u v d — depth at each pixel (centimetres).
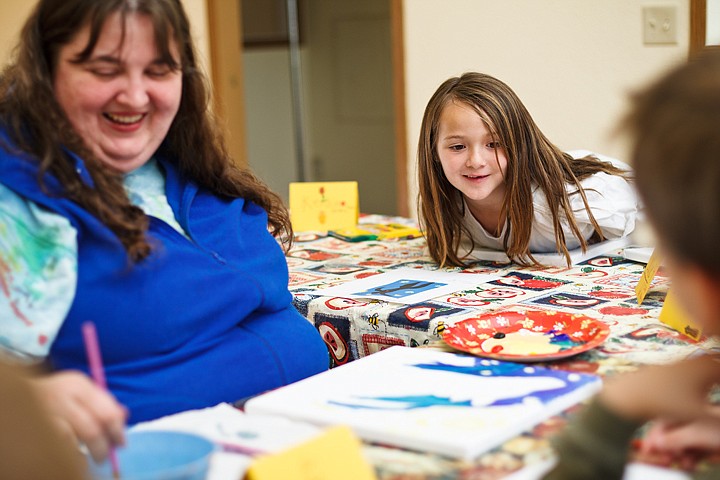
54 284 111
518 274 186
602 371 119
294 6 491
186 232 133
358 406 106
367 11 464
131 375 120
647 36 282
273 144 508
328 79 490
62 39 115
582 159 205
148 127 125
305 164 509
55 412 83
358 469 86
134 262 116
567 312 152
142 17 116
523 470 88
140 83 119
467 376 116
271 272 142
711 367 75
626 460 73
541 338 133
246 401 115
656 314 148
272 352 135
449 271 192
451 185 197
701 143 61
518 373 117
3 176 113
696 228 62
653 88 66
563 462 74
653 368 75
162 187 138
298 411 105
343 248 222
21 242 112
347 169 495
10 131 116
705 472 78
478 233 201
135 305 118
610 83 291
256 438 98
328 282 184
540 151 191
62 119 118
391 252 216
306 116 502
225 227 139
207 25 373
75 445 85
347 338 162
